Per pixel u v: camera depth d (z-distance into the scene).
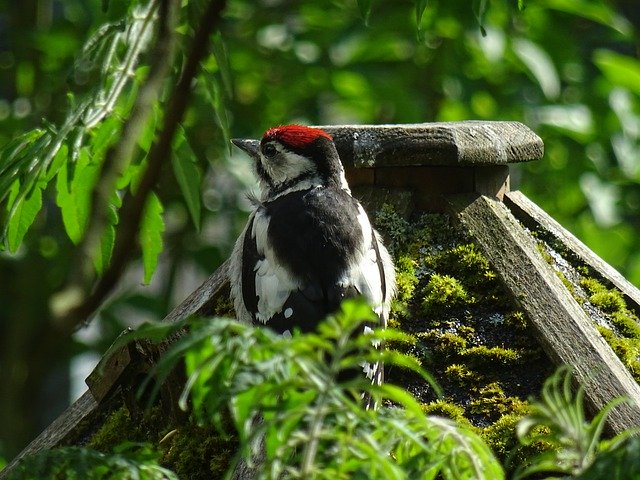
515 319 6.89
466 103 12.83
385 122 13.24
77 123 5.60
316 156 7.82
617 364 6.64
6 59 13.77
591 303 7.27
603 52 13.08
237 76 13.25
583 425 3.74
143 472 4.22
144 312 12.77
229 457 6.64
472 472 3.96
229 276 7.76
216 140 12.54
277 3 13.78
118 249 3.09
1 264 12.81
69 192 5.68
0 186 5.89
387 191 7.62
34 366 2.84
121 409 7.30
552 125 12.95
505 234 7.27
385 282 7.11
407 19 12.79
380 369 6.62
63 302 2.91
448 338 6.86
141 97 3.50
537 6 12.58
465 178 7.51
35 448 7.54
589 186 13.22
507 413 6.50
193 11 5.28
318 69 13.09
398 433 3.87
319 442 3.74
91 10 12.41
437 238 7.41
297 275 7.14
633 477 3.57
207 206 12.81
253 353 3.85
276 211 7.49
